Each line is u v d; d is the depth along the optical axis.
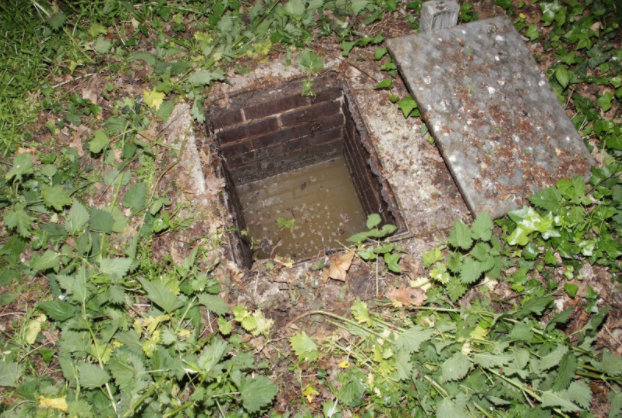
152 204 2.74
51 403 2.30
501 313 2.46
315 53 3.18
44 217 2.78
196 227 2.71
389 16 3.39
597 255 2.57
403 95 3.08
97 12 3.35
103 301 2.41
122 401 2.15
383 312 2.55
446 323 2.45
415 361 2.41
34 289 2.63
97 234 2.65
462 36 3.05
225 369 2.34
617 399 2.29
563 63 3.21
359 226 4.17
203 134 3.01
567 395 2.21
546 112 2.86
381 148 2.92
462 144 2.76
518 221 2.55
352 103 3.15
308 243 4.12
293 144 3.82
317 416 2.39
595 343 2.53
